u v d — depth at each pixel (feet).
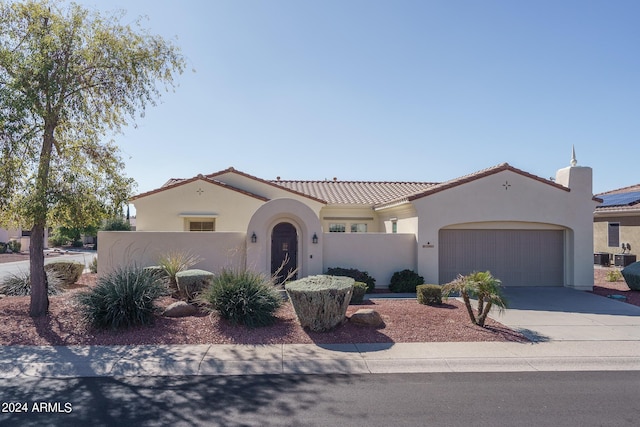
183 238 51.57
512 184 52.70
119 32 35.68
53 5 34.04
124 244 51.03
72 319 32.27
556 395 20.63
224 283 32.73
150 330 30.37
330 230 72.79
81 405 19.17
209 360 25.04
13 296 44.47
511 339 30.12
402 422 17.60
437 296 40.34
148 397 20.10
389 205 60.80
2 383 21.85
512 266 53.83
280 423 17.43
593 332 32.30
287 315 34.94
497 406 19.27
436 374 23.67
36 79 31.40
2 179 31.35
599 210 78.79
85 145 36.65
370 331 30.89
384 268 53.16
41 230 33.76
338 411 18.65
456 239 53.52
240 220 66.85
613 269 74.13
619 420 17.88
